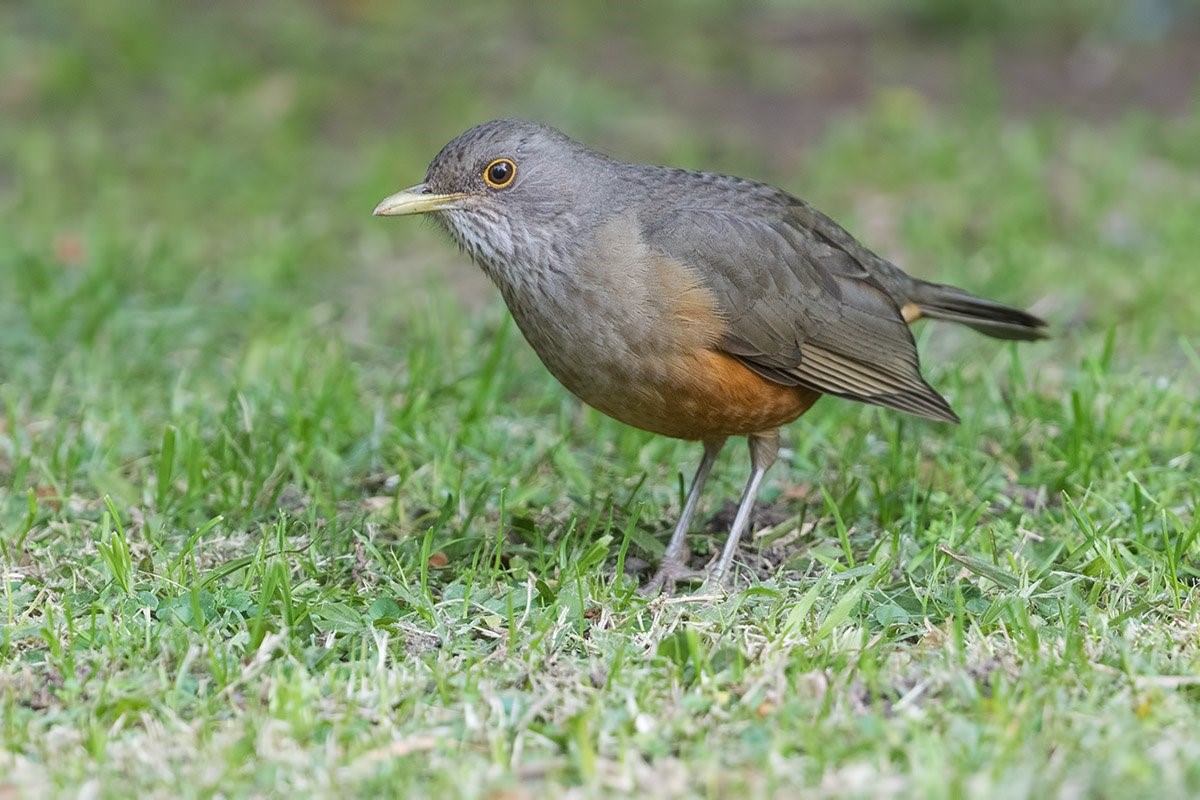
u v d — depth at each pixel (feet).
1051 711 26.07
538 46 80.02
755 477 35.81
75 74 73.05
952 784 22.98
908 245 56.54
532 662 28.73
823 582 31.50
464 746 25.76
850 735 25.40
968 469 38.93
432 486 38.40
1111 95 72.74
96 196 63.10
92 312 49.21
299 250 56.85
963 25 81.00
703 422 34.94
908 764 24.57
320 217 60.85
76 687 27.81
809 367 35.94
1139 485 34.37
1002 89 73.67
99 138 68.33
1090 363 42.01
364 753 25.52
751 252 34.86
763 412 35.19
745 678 27.78
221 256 56.95
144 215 61.36
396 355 48.24
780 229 36.24
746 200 36.58
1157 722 25.72
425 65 77.05
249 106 71.00
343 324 51.52
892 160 63.16
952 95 72.69
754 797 23.72
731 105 72.79
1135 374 42.91
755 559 35.35
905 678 27.45
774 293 34.96
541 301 34.40
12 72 74.18
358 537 34.68
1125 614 30.14
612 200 34.60
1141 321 47.80
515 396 45.03
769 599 31.48
